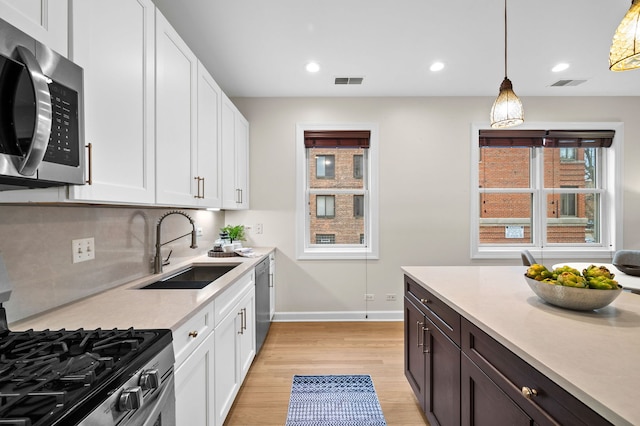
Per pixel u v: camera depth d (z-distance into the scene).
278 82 3.14
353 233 3.68
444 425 1.48
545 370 0.78
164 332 1.01
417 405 2.00
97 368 0.75
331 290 3.54
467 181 3.56
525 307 1.28
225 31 2.26
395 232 3.56
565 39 2.38
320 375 2.36
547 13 2.07
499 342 1.00
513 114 1.76
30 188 0.92
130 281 1.79
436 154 3.55
